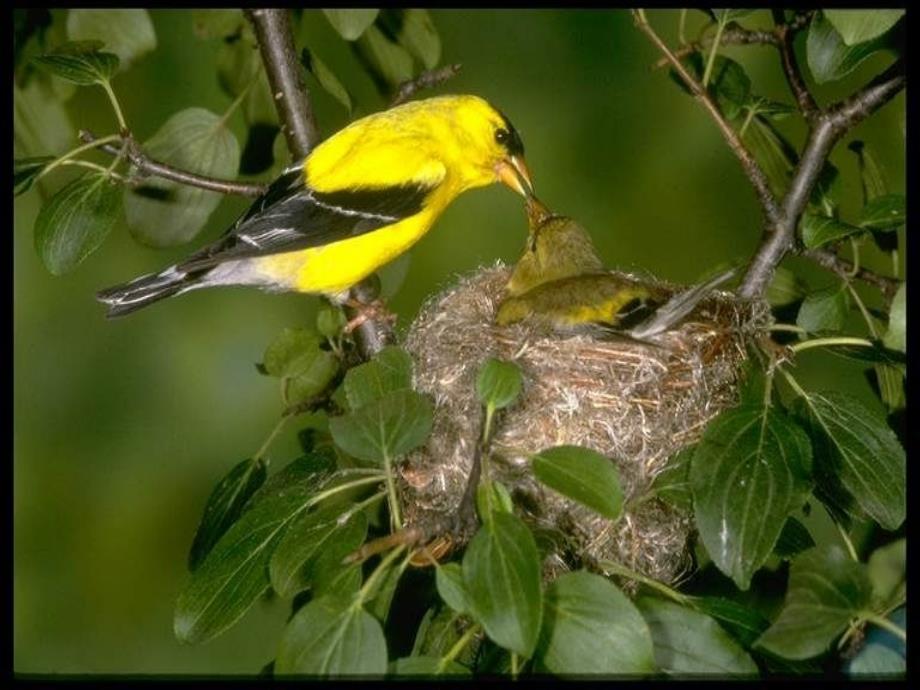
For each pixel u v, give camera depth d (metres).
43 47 10.95
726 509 6.85
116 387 13.62
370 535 8.85
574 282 9.86
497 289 10.84
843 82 13.60
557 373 9.06
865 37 7.59
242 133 11.19
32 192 13.22
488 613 5.96
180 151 10.08
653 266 14.46
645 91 14.70
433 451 8.89
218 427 13.65
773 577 9.04
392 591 6.62
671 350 9.21
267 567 7.12
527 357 9.14
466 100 11.89
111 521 13.46
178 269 10.38
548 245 10.77
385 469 6.91
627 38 14.70
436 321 9.87
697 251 14.48
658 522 8.80
